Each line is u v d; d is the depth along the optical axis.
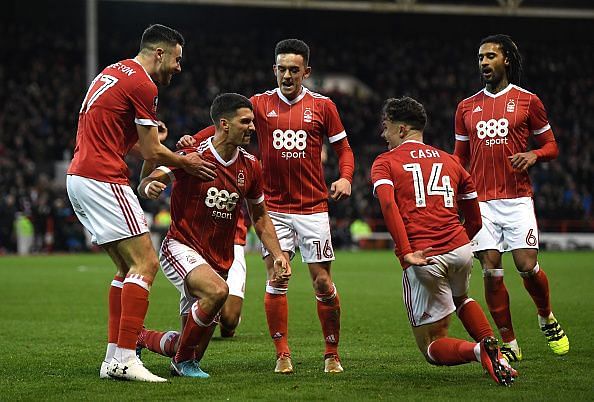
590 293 44.88
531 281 24.86
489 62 25.47
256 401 17.59
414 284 20.28
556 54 140.00
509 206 25.06
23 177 97.75
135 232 20.45
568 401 17.58
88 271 63.50
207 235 21.20
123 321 20.19
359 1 113.50
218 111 20.73
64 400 17.72
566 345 24.72
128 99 20.41
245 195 21.59
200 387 19.19
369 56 138.38
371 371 21.80
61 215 93.44
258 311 37.78
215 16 135.25
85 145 20.53
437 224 20.17
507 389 18.94
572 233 106.38
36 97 113.69
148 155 20.31
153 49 21.02
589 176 115.94
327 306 22.20
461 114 26.28
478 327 20.56
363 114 126.12
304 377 20.75
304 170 22.94
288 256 23.19
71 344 27.23
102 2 127.88
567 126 128.12
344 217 103.00
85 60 126.44
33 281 54.31
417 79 134.50
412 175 20.45
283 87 22.92
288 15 137.12
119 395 18.23
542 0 116.31
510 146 25.22
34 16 127.62
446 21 140.38
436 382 19.92
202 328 20.41
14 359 23.91
